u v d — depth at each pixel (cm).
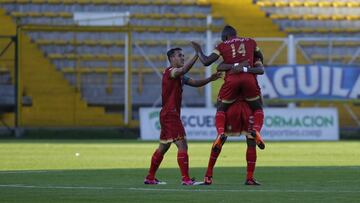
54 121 11869
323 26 13425
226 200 3534
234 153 7700
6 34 12656
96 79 12375
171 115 4359
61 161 6569
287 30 13175
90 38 12838
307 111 10831
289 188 4119
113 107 12312
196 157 7125
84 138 11312
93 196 3725
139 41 12688
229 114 4341
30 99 12012
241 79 4294
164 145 4381
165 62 12619
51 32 12719
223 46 4344
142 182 4531
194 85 4412
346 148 8700
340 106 12025
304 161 6600
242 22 13238
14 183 4450
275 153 7781
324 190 4003
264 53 12325
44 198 3650
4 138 11125
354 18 13512
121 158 6962
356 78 11288
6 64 12150
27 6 13075
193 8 13375
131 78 12306
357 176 4962
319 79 11219
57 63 12406
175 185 4312
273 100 11206
